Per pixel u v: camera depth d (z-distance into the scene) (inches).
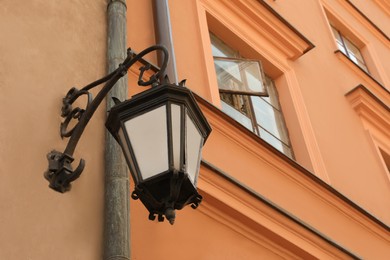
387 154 333.7
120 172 141.3
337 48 368.8
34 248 119.2
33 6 153.8
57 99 143.5
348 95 331.9
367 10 485.1
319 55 342.6
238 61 253.8
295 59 308.2
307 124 275.1
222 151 203.6
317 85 313.6
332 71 341.7
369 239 249.4
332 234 229.1
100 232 132.2
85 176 137.8
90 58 160.1
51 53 149.8
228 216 185.2
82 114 136.6
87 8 171.5
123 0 182.1
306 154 259.9
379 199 284.5
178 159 114.2
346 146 293.1
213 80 229.5
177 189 111.5
